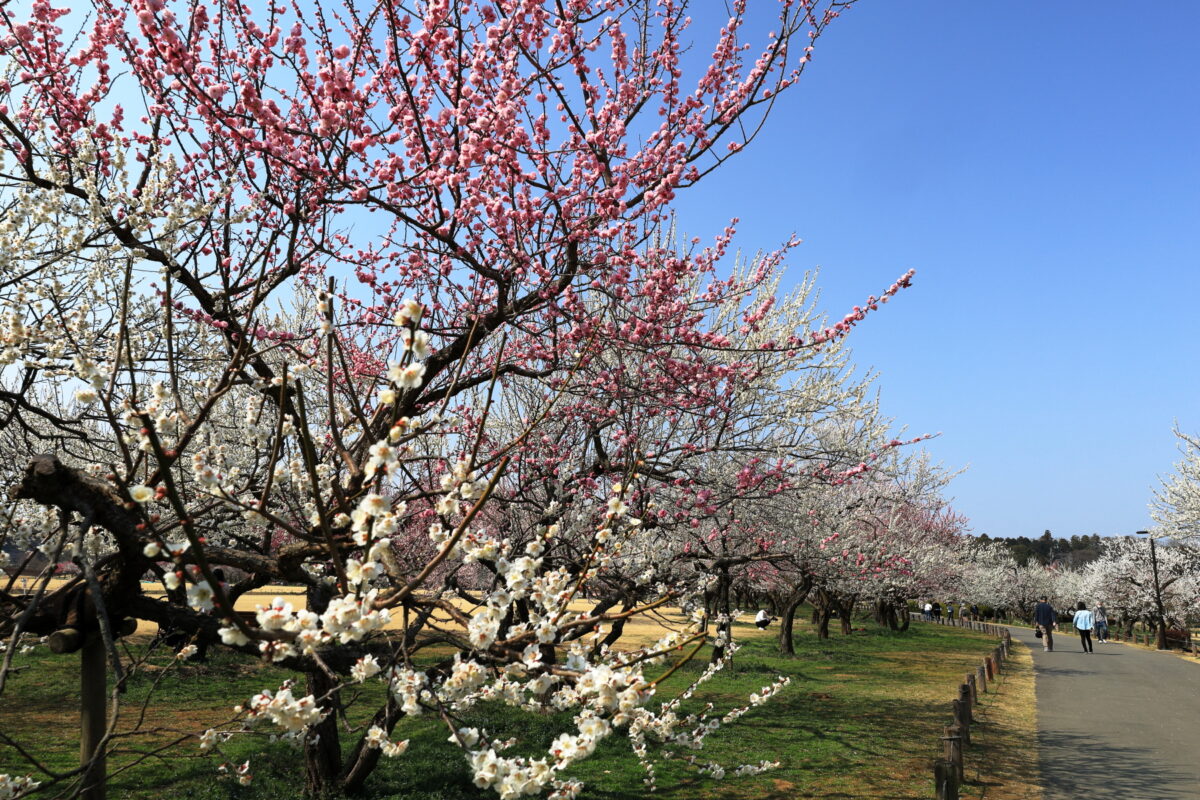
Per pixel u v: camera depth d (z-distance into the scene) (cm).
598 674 263
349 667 359
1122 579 4000
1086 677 1895
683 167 656
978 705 1420
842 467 1091
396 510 349
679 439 1063
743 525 1330
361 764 809
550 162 733
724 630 1122
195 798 792
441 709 279
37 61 637
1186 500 2778
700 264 925
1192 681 1864
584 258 707
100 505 327
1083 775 961
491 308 801
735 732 1152
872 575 1712
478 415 882
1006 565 5553
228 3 655
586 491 890
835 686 1622
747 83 705
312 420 884
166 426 322
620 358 782
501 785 258
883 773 969
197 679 1367
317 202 634
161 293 667
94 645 380
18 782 292
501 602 278
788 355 926
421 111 690
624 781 898
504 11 666
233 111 656
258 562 380
